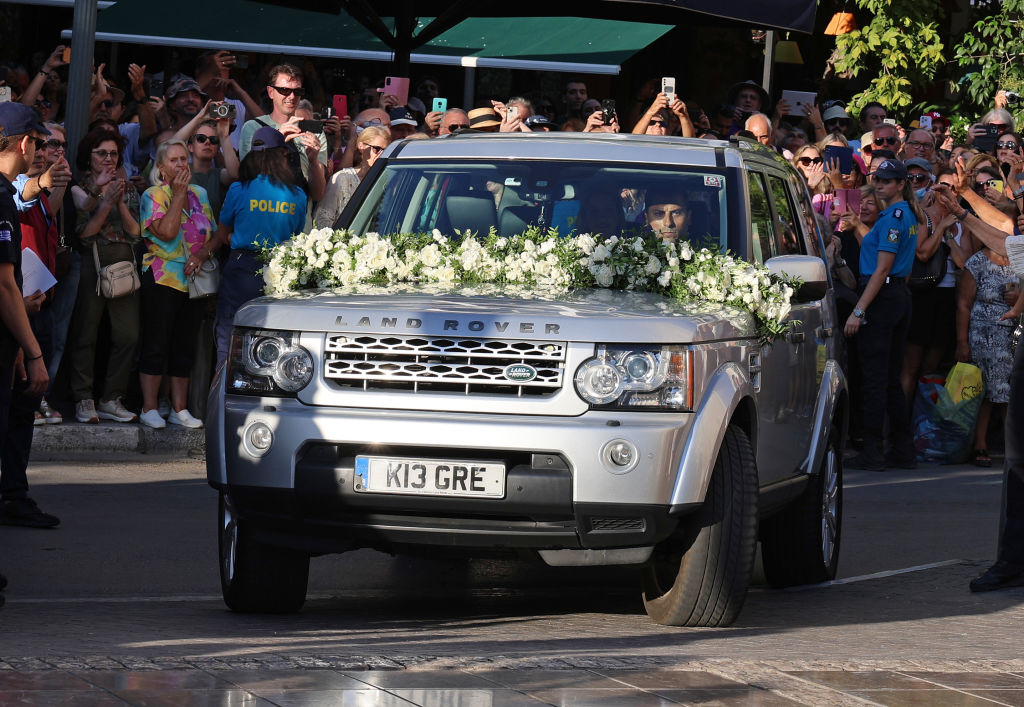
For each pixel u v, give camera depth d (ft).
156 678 31.37
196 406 82.89
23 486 60.03
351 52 99.40
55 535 58.65
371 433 40.11
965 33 150.82
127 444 79.05
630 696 31.09
